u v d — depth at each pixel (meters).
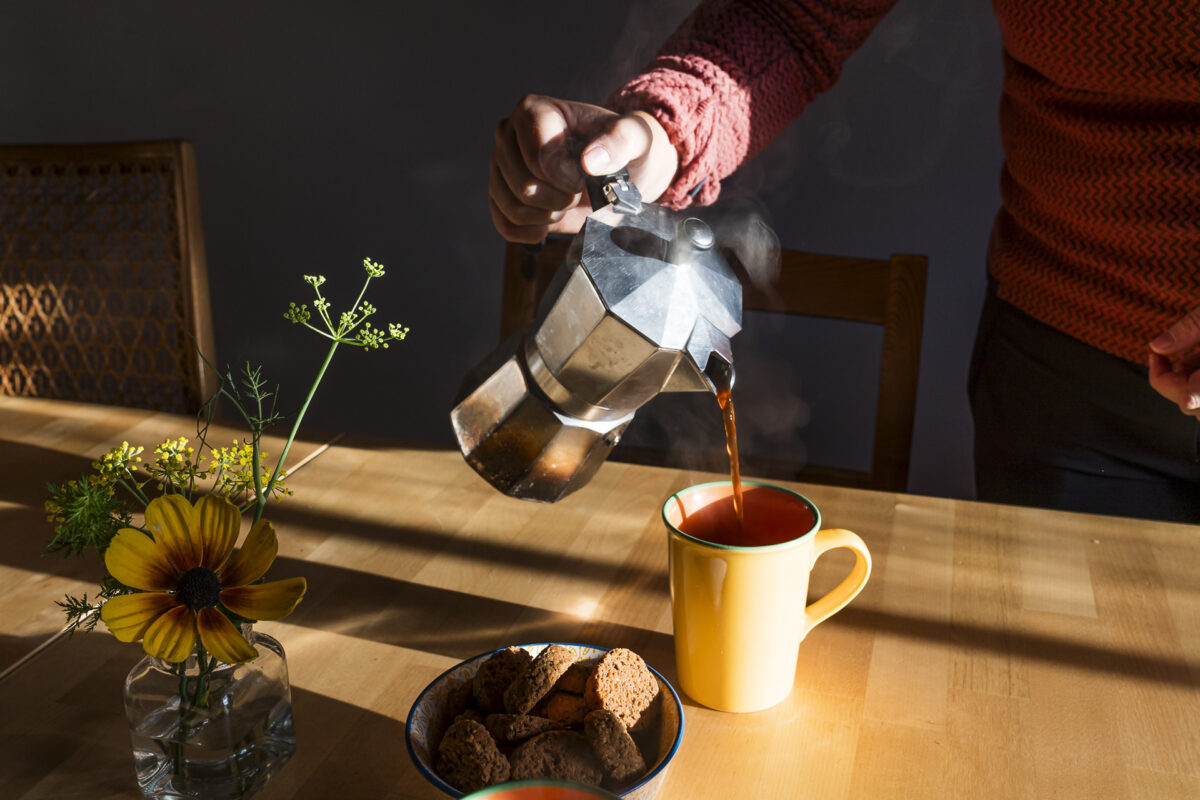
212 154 2.25
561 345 0.61
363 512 0.90
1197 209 0.92
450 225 2.15
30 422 1.06
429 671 0.71
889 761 0.63
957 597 0.78
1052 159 1.01
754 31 0.97
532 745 0.56
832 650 0.73
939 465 1.98
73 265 1.32
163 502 0.55
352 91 2.11
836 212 1.88
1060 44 0.94
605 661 0.60
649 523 0.88
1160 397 1.02
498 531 0.87
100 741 0.64
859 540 0.68
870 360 1.91
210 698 0.57
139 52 2.23
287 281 2.29
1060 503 1.12
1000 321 1.15
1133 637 0.74
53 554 0.83
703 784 0.61
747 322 1.94
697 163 0.90
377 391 2.30
